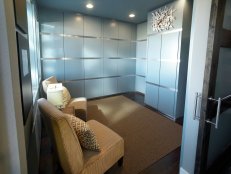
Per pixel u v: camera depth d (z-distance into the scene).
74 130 1.36
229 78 1.57
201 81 1.43
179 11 3.09
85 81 4.50
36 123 1.90
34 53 2.49
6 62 0.72
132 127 2.93
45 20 3.69
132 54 5.24
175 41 3.23
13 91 0.75
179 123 3.13
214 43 1.16
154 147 2.31
